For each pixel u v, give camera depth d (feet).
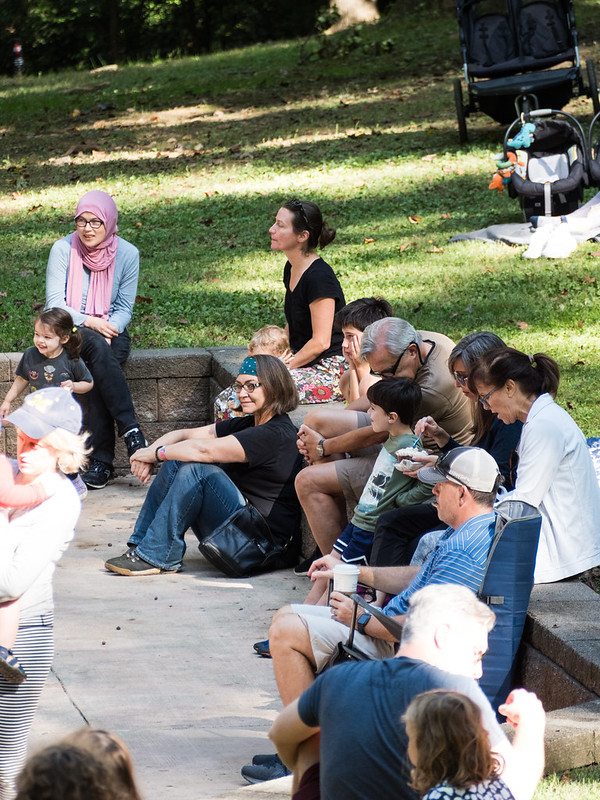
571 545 19.54
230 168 68.03
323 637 18.01
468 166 63.36
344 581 18.20
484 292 42.91
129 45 154.10
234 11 150.41
